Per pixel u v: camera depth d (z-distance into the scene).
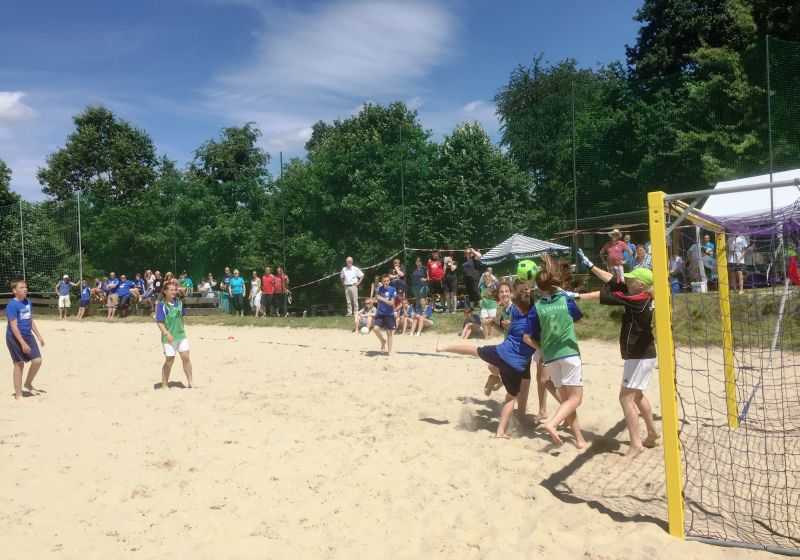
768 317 9.39
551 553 3.79
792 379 8.15
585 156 24.38
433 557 3.86
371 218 28.25
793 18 23.31
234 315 22.41
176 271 30.17
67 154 47.88
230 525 4.43
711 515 4.31
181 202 32.59
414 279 17.00
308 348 13.42
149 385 9.78
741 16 24.33
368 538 4.17
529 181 31.89
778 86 18.33
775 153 18.45
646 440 5.64
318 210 29.05
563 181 32.72
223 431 6.70
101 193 46.62
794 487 4.73
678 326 10.24
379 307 11.91
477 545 3.97
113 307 23.72
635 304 5.30
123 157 48.81
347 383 9.01
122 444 6.38
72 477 5.46
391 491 4.90
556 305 5.55
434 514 4.46
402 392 8.27
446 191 29.12
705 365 9.07
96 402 8.66
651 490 4.74
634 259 13.68
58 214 26.75
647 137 23.12
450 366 10.23
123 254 32.06
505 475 5.12
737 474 5.02
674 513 3.97
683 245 10.30
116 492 5.09
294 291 28.38
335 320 18.09
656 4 29.20
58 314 25.86
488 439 6.03
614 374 9.07
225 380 9.87
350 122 39.56
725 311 6.21
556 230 30.66
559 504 4.50
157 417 7.49
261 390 8.84
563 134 35.38
